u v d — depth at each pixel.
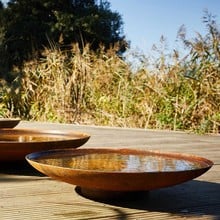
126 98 5.92
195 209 1.57
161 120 5.46
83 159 1.92
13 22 16.34
